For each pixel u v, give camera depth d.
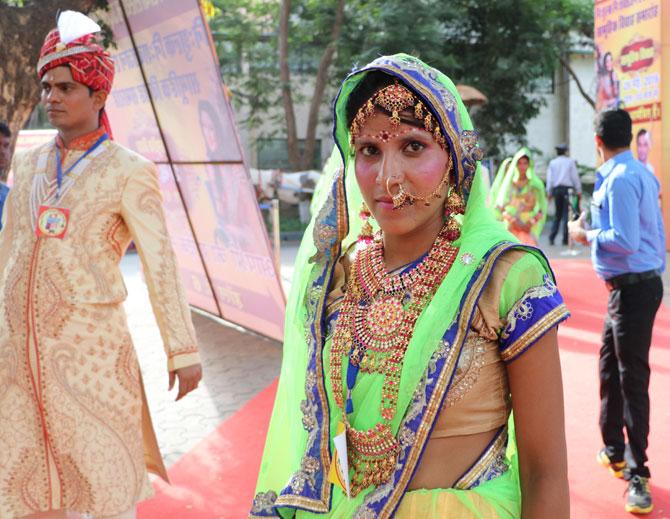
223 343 6.55
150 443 2.80
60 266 2.46
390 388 1.21
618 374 3.41
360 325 1.29
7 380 2.50
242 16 18.72
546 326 1.18
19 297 2.47
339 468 1.23
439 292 1.22
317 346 1.34
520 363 1.21
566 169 13.86
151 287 2.59
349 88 1.29
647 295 3.18
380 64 1.23
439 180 1.25
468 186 1.29
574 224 3.54
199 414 4.67
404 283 1.28
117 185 2.55
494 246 1.21
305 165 18.84
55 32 2.51
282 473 1.51
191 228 6.70
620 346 3.21
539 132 22.20
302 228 17.81
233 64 18.92
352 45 17.95
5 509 2.46
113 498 2.50
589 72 22.11
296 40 18.89
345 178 1.43
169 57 5.54
